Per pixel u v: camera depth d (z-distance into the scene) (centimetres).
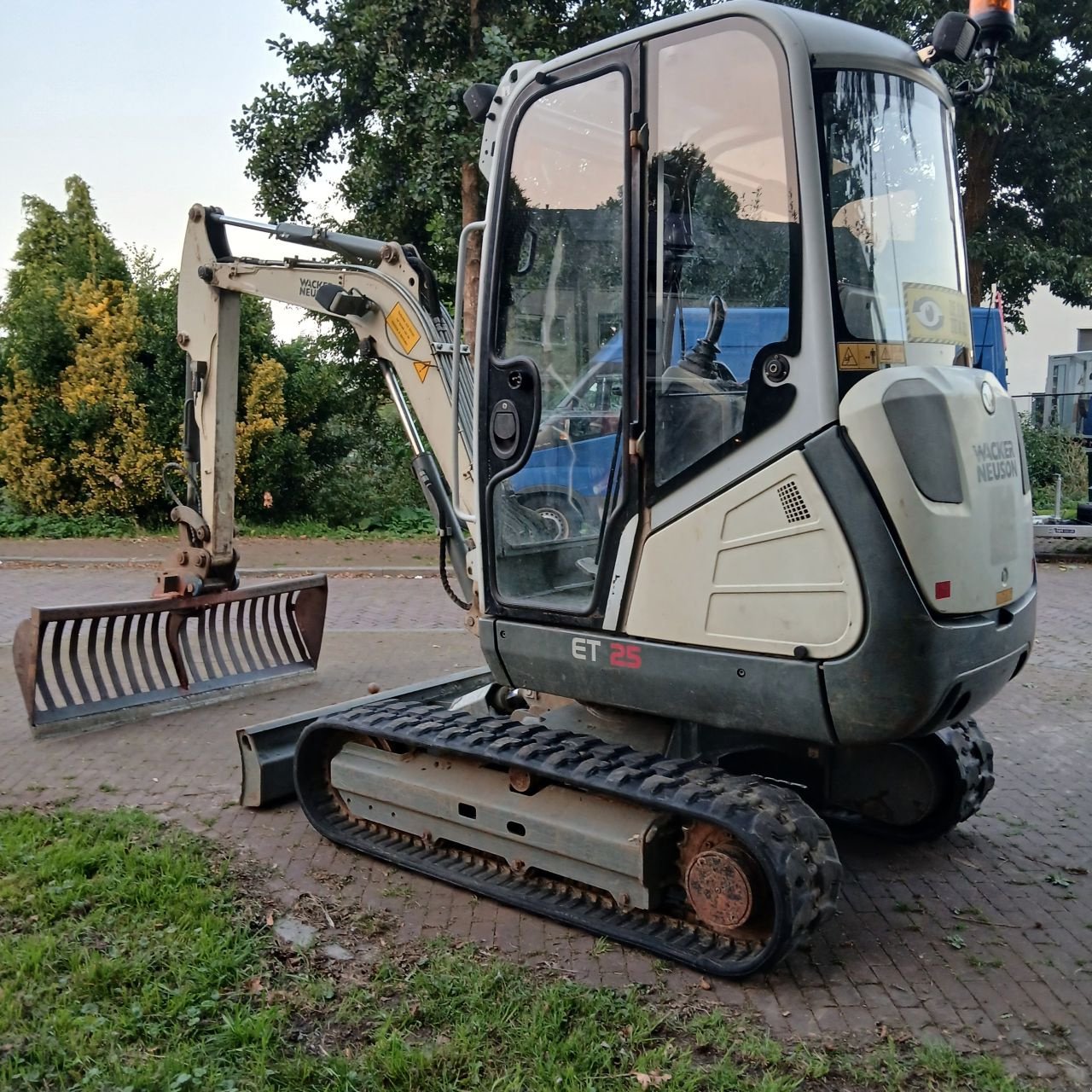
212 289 659
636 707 390
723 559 361
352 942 392
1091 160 1795
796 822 362
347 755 486
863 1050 330
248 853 470
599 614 394
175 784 555
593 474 401
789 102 345
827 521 337
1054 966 386
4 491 1611
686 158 369
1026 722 693
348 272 577
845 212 353
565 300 407
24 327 1541
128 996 344
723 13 361
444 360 536
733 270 358
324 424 1709
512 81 427
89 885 420
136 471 1495
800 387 342
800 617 345
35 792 541
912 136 387
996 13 378
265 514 1656
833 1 1466
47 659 809
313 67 1440
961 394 356
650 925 395
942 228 402
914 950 396
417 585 1194
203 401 680
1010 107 1606
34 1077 301
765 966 357
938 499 340
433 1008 343
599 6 1384
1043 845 498
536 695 489
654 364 376
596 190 396
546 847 408
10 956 361
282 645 766
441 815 444
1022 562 392
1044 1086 315
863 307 354
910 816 486
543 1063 314
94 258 1636
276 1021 333
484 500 433
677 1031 338
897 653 331
